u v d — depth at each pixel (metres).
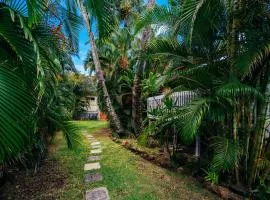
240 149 3.04
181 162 4.47
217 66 3.35
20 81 1.80
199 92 3.68
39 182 3.71
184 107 3.34
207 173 3.43
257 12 2.84
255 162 2.96
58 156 5.54
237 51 2.96
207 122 3.64
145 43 6.02
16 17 1.89
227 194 3.03
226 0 2.85
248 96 2.90
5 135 1.56
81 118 20.69
